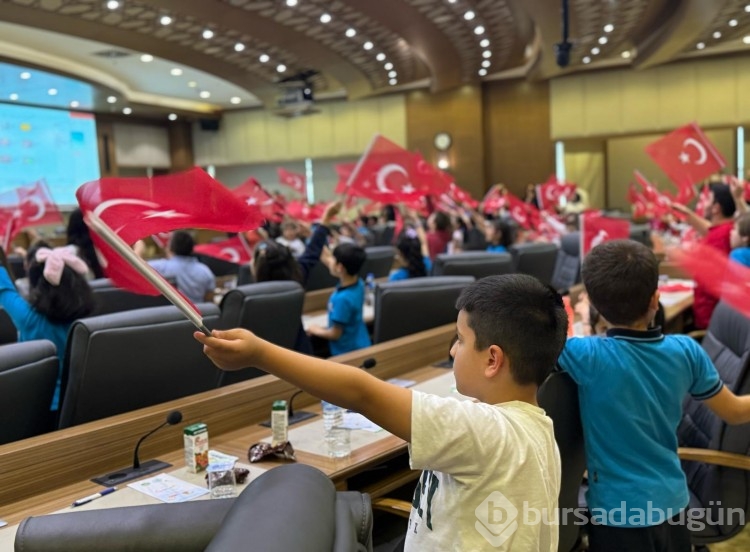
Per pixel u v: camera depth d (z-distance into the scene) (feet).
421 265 15.01
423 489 4.00
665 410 5.72
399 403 3.52
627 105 44.14
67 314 8.43
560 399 5.69
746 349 7.54
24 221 18.15
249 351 3.40
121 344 6.47
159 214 3.64
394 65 39.60
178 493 5.44
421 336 9.52
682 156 16.29
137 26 27.30
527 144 47.44
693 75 42.22
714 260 8.88
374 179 17.33
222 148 57.67
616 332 5.84
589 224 14.28
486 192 48.70
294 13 27.27
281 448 6.03
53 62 36.99
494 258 13.37
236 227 3.84
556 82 46.11
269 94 44.01
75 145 49.06
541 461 3.68
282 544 2.31
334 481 5.67
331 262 12.21
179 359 7.02
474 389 3.93
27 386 5.84
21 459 5.46
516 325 3.76
